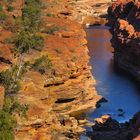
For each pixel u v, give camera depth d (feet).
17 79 225.15
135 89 306.14
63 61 273.95
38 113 196.34
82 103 267.39
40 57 264.31
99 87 305.12
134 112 265.54
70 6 515.91
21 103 201.87
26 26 331.16
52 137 211.82
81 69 277.85
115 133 228.02
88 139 224.33
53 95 254.68
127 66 344.28
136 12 438.81
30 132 191.52
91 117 257.14
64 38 321.93
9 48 267.80
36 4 412.57
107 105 274.36
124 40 357.61
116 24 432.25
